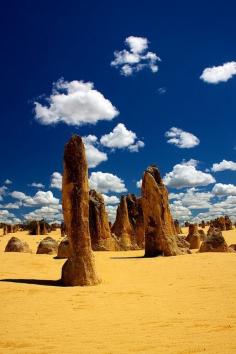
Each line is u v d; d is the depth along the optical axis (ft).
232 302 40.09
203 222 316.19
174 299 43.29
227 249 111.04
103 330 30.83
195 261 81.76
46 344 27.48
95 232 132.05
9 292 48.32
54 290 49.80
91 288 51.70
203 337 27.43
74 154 58.49
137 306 40.04
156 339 27.53
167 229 103.81
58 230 354.13
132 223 153.38
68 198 57.57
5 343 28.04
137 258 95.35
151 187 104.58
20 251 122.83
